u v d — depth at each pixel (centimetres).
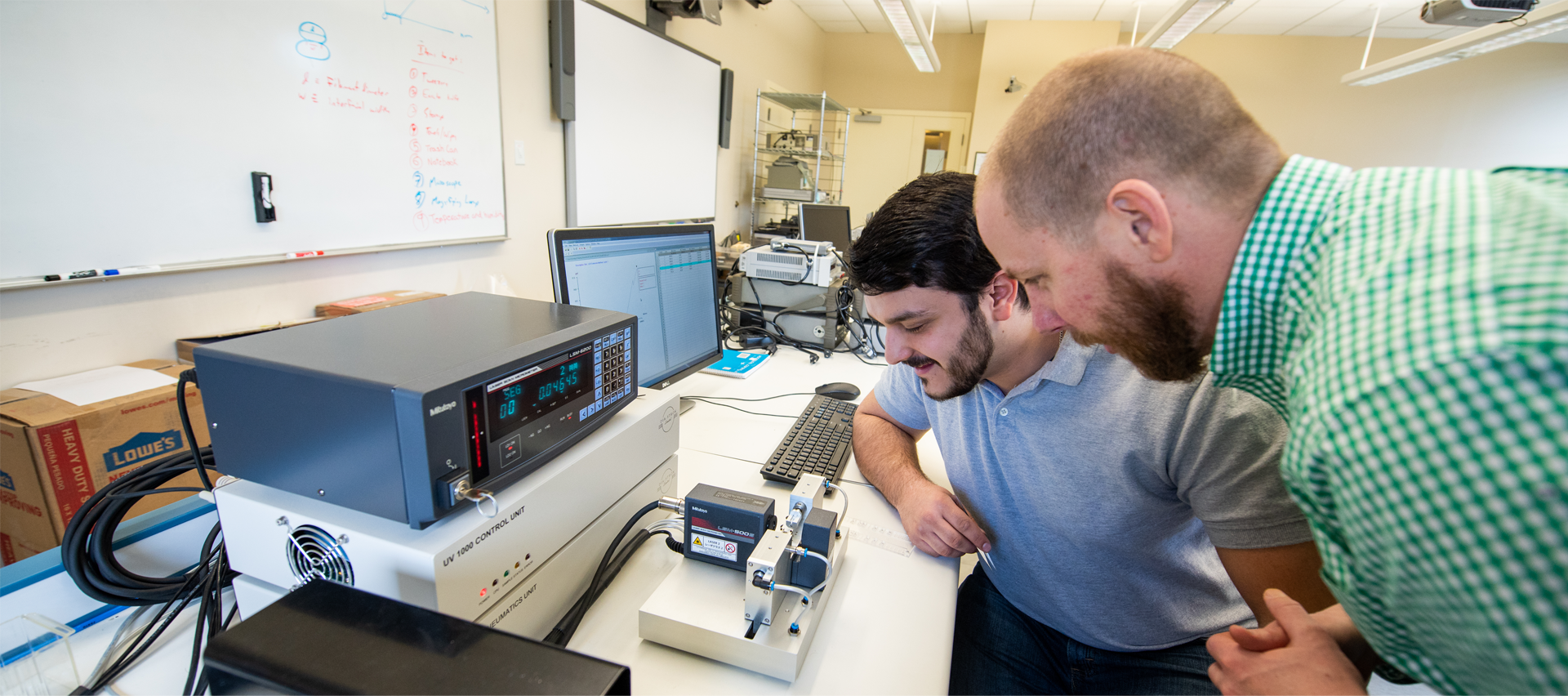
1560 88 461
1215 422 69
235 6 149
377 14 185
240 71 152
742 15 429
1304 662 46
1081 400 77
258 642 38
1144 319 42
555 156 273
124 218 135
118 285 137
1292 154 38
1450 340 26
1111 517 80
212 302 155
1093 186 39
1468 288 27
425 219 212
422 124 205
